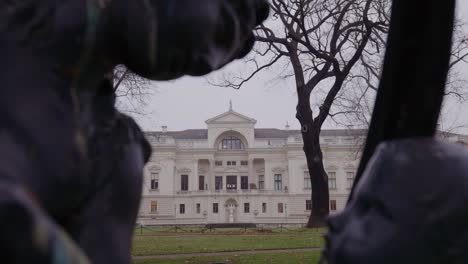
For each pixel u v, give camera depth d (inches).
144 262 420.2
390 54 32.5
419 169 29.6
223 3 29.5
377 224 29.0
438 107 31.9
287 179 2600.9
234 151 2733.8
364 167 36.5
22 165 23.5
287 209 2502.5
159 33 26.7
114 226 29.7
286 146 2571.4
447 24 31.1
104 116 29.8
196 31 27.0
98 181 28.7
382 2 705.6
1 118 24.0
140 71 28.7
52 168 25.0
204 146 2691.9
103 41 27.5
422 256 28.3
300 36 834.2
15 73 25.1
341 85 828.0
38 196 24.2
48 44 26.2
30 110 24.8
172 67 28.0
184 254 504.7
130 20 26.8
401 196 29.1
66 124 26.1
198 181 2662.4
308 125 930.7
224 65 33.8
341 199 2491.4
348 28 841.5
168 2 26.7
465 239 28.6
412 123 32.0
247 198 2529.5
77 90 27.6
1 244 19.0
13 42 25.5
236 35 30.0
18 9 26.0
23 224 19.4
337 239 30.3
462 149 31.4
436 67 31.4
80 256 21.2
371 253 28.4
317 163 958.4
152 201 2551.7
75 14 26.5
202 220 2511.1
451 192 29.0
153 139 2593.5
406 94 32.2
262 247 577.9
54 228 20.8
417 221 28.5
